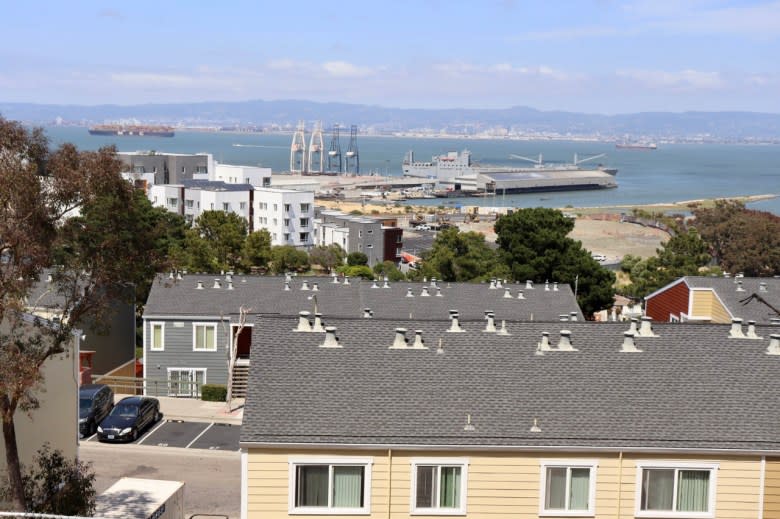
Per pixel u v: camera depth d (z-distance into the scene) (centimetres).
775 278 4944
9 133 2223
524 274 7431
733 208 13862
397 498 2284
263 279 5600
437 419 2336
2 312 2230
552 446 2277
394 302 5175
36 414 3006
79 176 2262
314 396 2381
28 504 2522
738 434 2334
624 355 2612
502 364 2550
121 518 2528
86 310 2520
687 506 2331
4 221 2177
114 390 5119
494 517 2302
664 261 8600
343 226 14275
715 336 2711
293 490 2262
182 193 15462
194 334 5219
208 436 4172
